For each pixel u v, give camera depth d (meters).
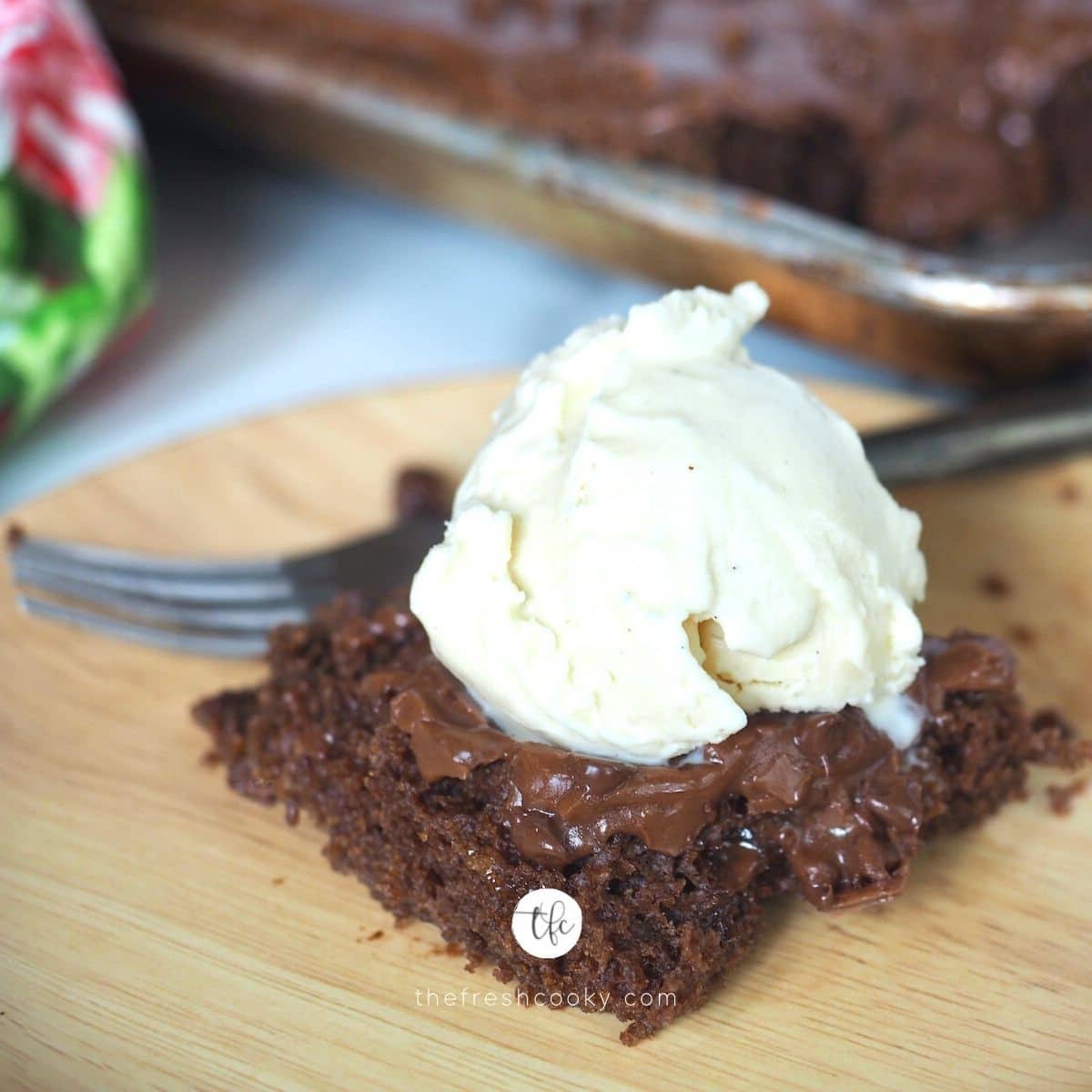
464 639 0.30
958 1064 0.29
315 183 0.52
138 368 0.45
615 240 0.44
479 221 0.47
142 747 0.33
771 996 0.30
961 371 0.42
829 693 0.30
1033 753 0.32
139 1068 0.29
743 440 0.29
